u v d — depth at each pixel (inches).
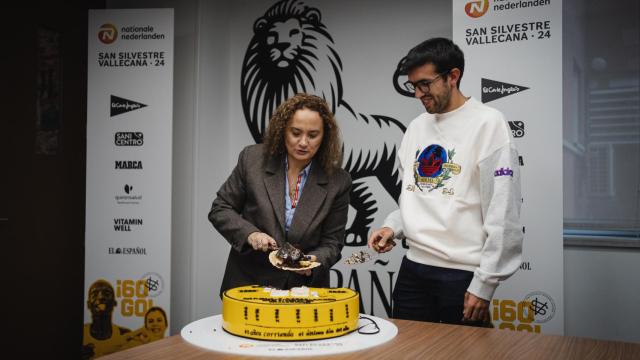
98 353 124.1
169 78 125.0
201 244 135.6
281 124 66.4
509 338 42.4
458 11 103.2
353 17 132.4
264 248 62.3
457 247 62.8
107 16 126.2
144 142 125.0
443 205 63.8
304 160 67.7
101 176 125.3
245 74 141.4
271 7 139.4
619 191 109.3
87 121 125.8
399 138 128.9
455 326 46.8
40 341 117.6
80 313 130.2
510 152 60.2
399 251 128.0
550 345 40.2
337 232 72.7
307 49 136.3
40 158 117.3
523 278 98.0
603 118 110.7
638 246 104.4
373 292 130.0
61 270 123.6
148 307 123.3
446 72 62.1
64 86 124.6
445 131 65.4
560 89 96.7
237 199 73.0
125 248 124.4
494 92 100.7
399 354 37.5
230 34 142.7
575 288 110.5
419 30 127.2
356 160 132.1
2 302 107.3
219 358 36.4
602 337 108.5
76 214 128.6
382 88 130.2
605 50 110.9
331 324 42.3
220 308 140.9
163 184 124.3
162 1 137.3
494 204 58.8
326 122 67.4
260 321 41.4
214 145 139.4
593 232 110.5
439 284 63.3
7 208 108.2
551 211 96.6
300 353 37.7
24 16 112.9
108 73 126.2
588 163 111.8
